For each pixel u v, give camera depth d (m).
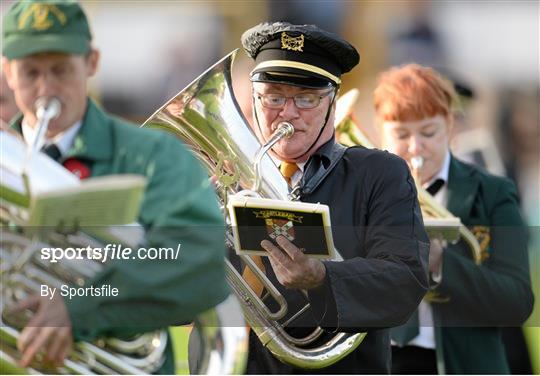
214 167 14.45
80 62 11.24
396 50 34.09
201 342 12.23
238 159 14.34
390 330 15.68
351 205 14.20
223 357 12.09
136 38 33.72
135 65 33.66
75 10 11.17
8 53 11.09
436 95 17.72
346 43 14.20
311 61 14.16
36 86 11.15
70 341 11.24
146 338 11.98
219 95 14.63
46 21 11.05
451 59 34.38
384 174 14.20
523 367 17.78
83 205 10.59
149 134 11.46
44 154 11.25
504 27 34.31
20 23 11.09
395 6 34.38
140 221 11.16
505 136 30.27
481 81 32.94
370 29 34.28
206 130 14.58
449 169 18.00
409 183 14.30
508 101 31.55
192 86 14.65
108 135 11.41
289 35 14.17
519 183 29.28
